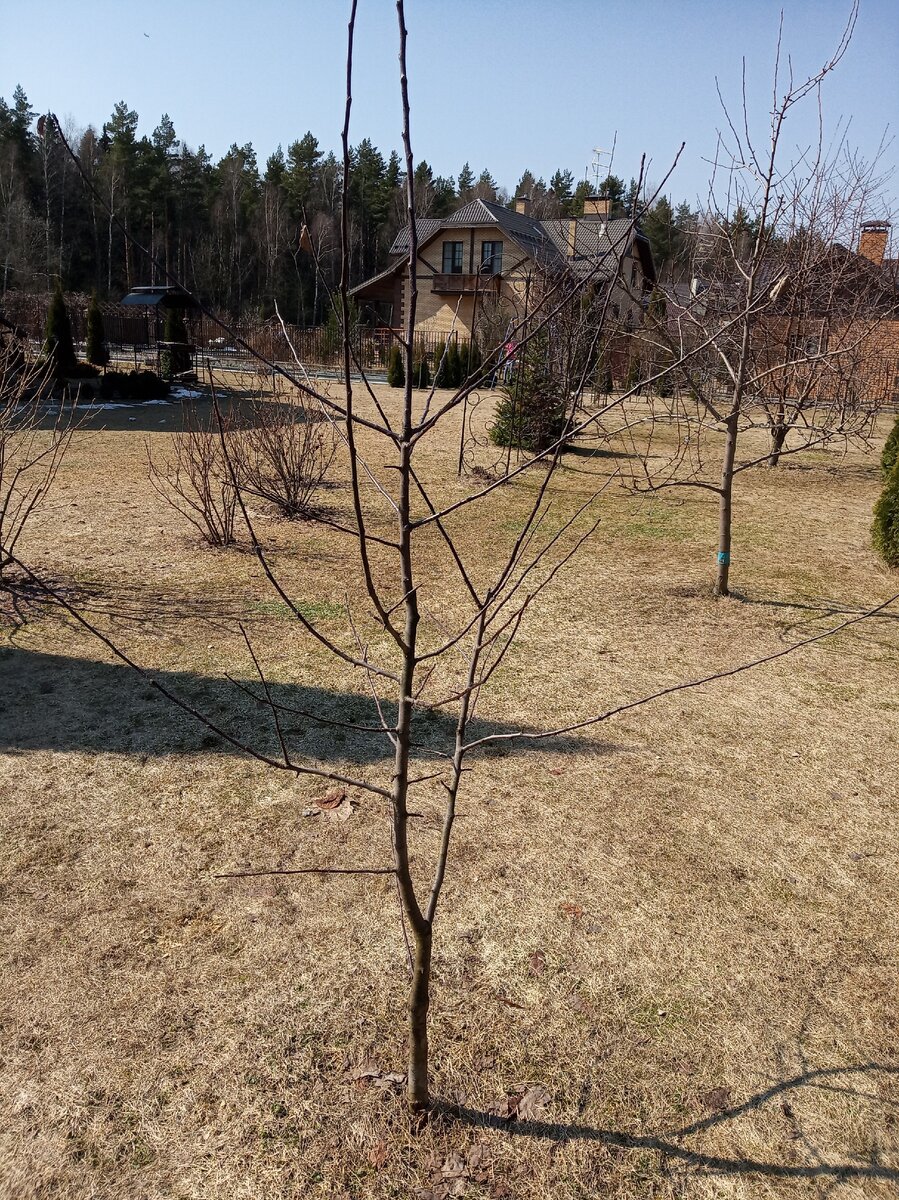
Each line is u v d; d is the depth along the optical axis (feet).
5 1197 6.98
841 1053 8.75
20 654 17.28
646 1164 7.50
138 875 10.98
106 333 102.68
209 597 20.99
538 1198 7.16
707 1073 8.45
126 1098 7.91
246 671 16.97
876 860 11.98
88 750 13.85
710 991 9.52
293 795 12.90
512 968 9.72
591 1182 7.32
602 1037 8.82
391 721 15.31
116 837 11.71
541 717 15.72
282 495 28.78
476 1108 7.96
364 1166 7.38
